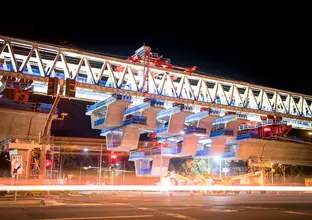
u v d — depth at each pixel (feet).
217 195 126.62
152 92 216.95
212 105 225.35
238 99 251.19
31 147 141.28
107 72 218.59
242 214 56.80
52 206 69.62
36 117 155.63
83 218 50.16
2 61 171.42
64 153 248.32
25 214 55.26
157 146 238.68
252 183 170.81
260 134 169.07
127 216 52.80
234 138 240.53
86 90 189.26
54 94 76.89
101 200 89.30
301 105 271.49
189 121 244.42
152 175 234.79
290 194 145.69
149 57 209.26
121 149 213.66
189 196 116.26
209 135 233.96
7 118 150.92
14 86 157.38
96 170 289.33
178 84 238.27
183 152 225.35
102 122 195.21
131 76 199.41
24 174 136.56
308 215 56.49
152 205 73.67
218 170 276.00
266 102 272.51
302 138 274.36
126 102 189.26
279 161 271.69
